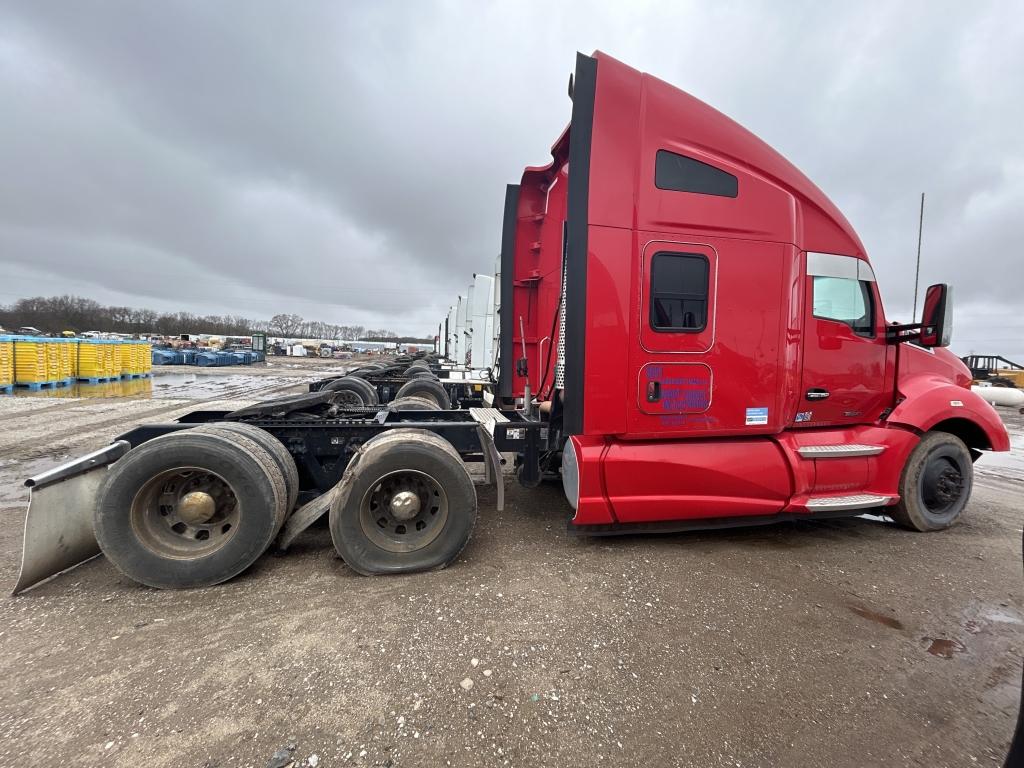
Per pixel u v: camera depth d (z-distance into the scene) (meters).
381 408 5.25
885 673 2.34
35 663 2.22
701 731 1.94
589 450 3.58
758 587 3.18
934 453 4.29
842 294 4.15
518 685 2.17
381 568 3.16
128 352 19.73
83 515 3.15
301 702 2.02
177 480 3.04
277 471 3.14
